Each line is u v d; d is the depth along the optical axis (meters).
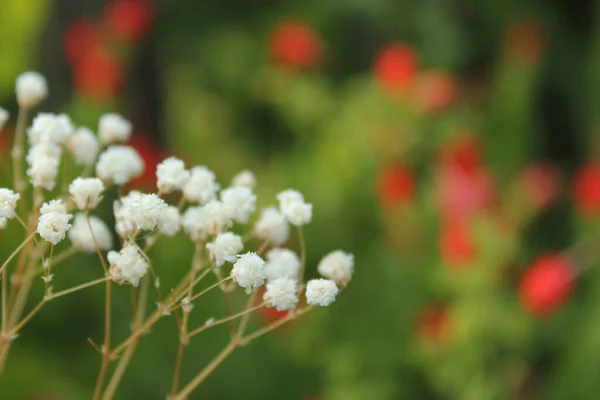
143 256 0.37
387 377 0.79
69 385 0.67
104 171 0.38
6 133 0.74
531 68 1.18
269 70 1.27
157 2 1.38
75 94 0.98
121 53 1.05
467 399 0.77
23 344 0.68
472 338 0.78
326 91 1.25
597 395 0.78
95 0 1.03
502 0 1.39
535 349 0.86
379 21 1.43
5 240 0.61
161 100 1.10
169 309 0.36
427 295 0.84
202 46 1.44
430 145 1.05
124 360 0.38
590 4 1.39
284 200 0.37
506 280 0.87
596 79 1.26
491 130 1.14
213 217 0.36
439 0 1.40
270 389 0.74
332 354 0.78
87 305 0.71
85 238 0.39
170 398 0.37
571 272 0.79
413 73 1.03
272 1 1.52
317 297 0.35
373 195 0.97
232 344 0.37
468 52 1.41
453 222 0.82
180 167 0.36
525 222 0.93
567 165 1.36
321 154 1.05
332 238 0.92
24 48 0.75
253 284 0.34
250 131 1.41
